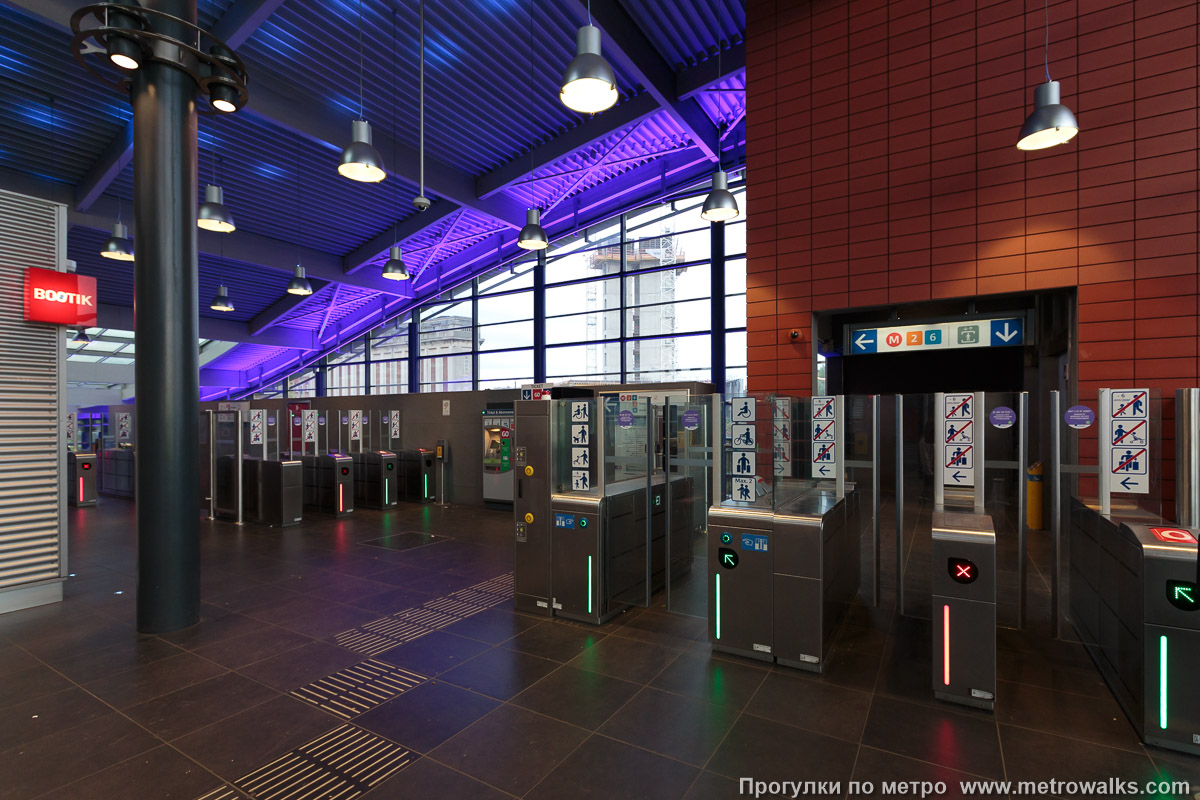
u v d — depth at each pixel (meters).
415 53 8.37
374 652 3.92
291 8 7.33
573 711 3.13
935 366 7.31
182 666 3.71
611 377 14.57
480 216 14.45
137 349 4.35
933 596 3.24
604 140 11.66
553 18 7.87
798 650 3.66
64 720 3.04
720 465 4.11
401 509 9.96
